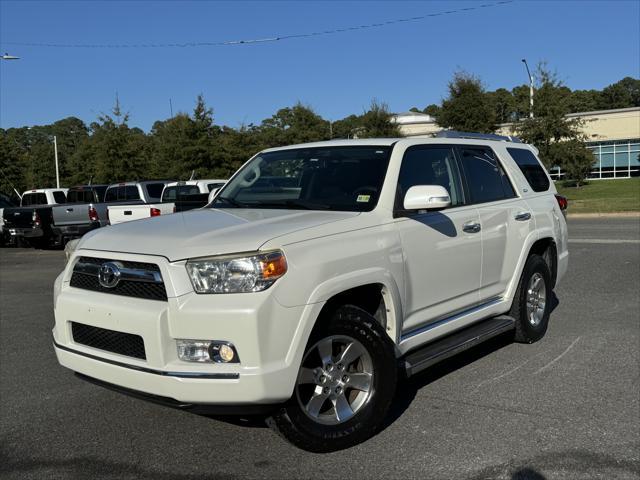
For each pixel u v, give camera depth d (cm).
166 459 387
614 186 4022
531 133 2627
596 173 5428
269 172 513
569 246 1359
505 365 558
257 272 342
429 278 459
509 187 595
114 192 1811
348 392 407
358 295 420
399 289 427
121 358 363
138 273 361
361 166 468
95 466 381
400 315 428
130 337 360
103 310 366
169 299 343
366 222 413
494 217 540
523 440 402
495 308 553
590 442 397
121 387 366
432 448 393
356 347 391
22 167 4450
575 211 2386
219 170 3238
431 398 481
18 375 563
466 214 508
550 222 636
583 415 441
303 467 371
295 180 487
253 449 398
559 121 2597
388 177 449
